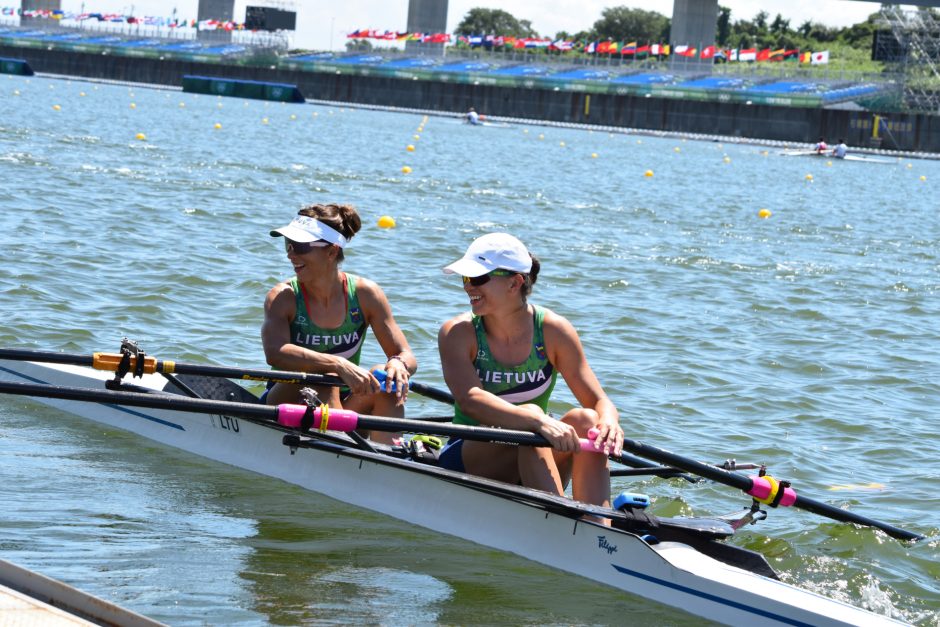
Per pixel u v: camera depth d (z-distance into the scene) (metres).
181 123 50.62
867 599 5.96
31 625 3.64
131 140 35.78
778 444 8.75
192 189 22.84
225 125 52.59
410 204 24.23
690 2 100.62
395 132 61.50
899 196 41.03
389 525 6.54
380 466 6.80
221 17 125.81
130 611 3.89
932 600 6.00
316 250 6.82
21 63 108.25
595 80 98.94
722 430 9.03
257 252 15.77
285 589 5.42
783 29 166.38
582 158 50.56
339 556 5.98
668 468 7.31
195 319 11.46
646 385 10.29
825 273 18.50
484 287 6.05
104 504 6.41
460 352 6.25
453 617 5.29
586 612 5.47
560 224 22.78
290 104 95.69
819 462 8.38
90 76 115.00
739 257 19.70
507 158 45.59
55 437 7.70
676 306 14.50
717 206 30.48
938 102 89.81
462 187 29.59
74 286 12.32
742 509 6.86
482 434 5.92
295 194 24.06
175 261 14.33
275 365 7.01
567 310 13.63
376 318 7.19
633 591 5.70
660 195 32.69
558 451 6.35
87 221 16.91
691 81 98.94
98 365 6.58
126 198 20.11
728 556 5.84
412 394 9.27
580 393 6.33
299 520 6.50
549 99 96.94
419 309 12.88
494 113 99.25
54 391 5.87
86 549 5.66
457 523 6.41
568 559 5.95
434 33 111.62
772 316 14.38
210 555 5.79
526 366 6.26
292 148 40.16
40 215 16.92
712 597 5.42
